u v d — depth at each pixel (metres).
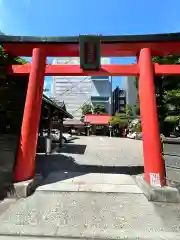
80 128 51.75
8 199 6.15
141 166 10.66
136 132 33.25
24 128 7.30
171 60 10.50
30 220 4.96
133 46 7.83
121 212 5.41
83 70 8.05
